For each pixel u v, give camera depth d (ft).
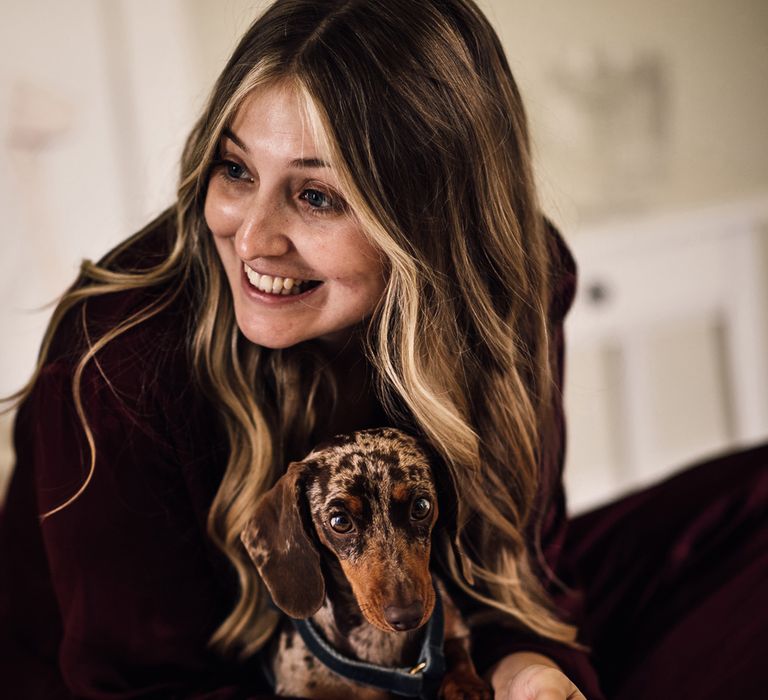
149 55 9.18
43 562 4.80
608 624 5.49
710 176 12.26
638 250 10.63
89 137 9.10
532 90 10.84
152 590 4.20
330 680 3.77
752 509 5.66
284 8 3.67
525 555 4.64
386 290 3.84
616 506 6.07
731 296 11.40
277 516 3.50
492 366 4.20
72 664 4.27
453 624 3.96
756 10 12.32
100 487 4.08
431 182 3.75
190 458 4.16
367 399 4.17
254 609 4.19
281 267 3.70
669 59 11.77
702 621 5.09
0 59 8.62
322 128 3.47
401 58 3.63
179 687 4.22
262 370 4.18
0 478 7.50
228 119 3.62
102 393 4.03
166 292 4.25
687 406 11.88
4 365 9.01
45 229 9.04
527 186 4.31
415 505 3.43
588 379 11.27
